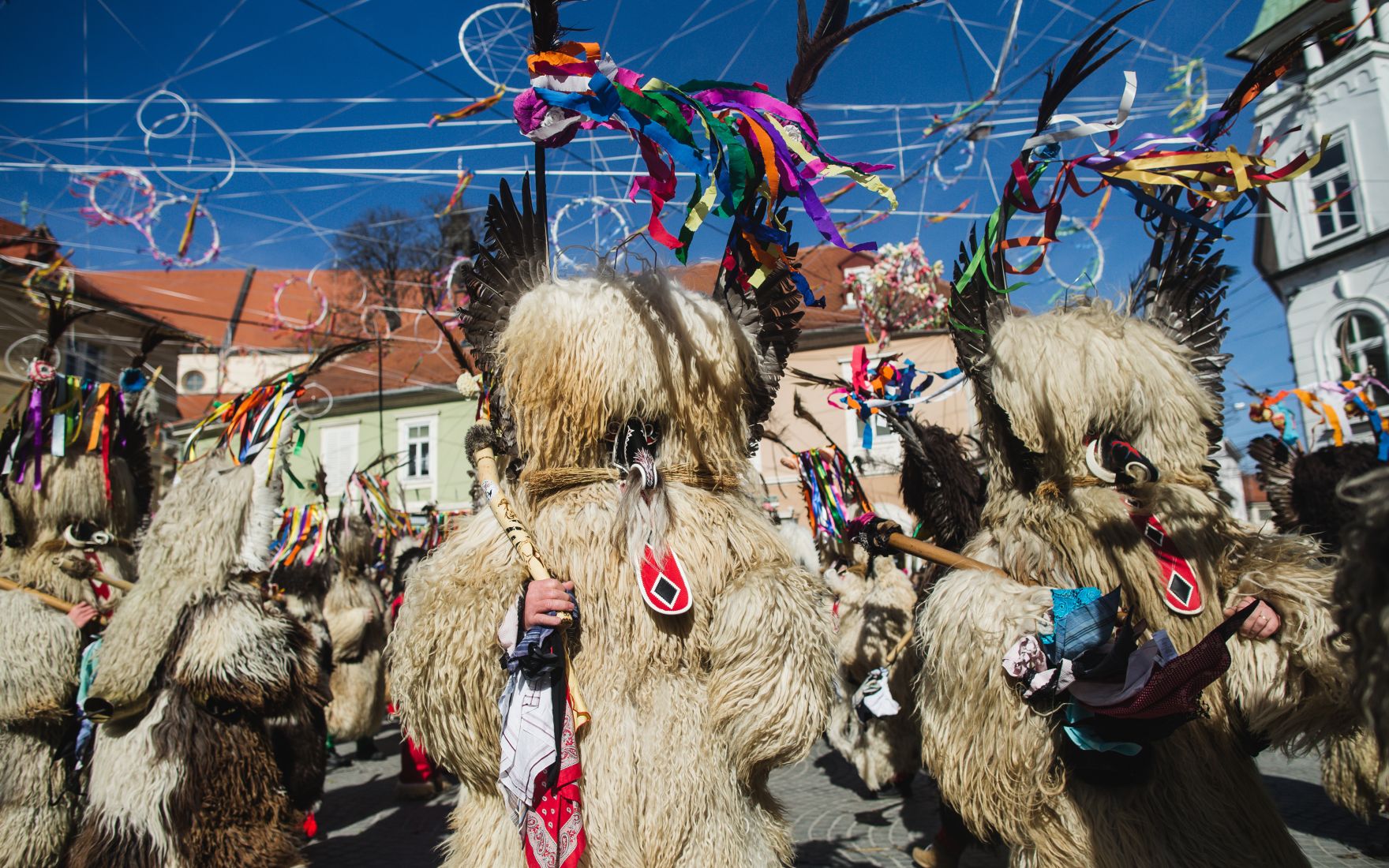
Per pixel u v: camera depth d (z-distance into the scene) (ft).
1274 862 7.02
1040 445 7.80
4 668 10.75
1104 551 7.38
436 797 18.15
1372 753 10.03
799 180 6.71
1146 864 6.59
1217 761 7.14
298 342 36.78
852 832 14.47
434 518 27.86
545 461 7.24
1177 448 7.84
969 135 17.83
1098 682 6.49
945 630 7.56
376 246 40.50
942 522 11.98
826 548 17.71
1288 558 7.50
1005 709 7.04
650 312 7.22
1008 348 7.97
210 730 9.56
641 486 6.97
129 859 9.08
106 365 43.45
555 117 6.83
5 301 30.94
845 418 44.55
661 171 6.68
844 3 7.70
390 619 23.17
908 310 30.63
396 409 64.23
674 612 6.70
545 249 7.62
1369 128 38.58
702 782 6.58
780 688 6.67
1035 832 7.00
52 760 11.15
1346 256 41.98
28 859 10.80
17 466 12.10
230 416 11.25
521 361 7.20
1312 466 16.16
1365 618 4.06
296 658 10.28
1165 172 7.56
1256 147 10.02
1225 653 6.15
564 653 6.62
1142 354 7.79
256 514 10.53
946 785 7.45
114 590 12.55
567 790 6.26
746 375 7.70
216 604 9.78
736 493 7.59
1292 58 7.82
